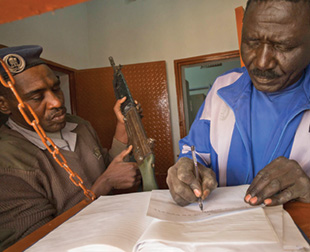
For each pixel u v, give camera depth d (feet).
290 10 1.61
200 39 11.32
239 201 1.70
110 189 3.39
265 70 1.88
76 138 3.67
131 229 1.43
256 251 1.09
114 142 4.09
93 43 12.16
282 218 1.38
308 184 1.59
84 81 11.00
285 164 1.68
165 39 11.62
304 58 1.81
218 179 2.64
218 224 1.37
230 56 11.06
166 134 11.27
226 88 2.69
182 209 1.66
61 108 3.08
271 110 2.33
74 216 1.76
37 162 2.99
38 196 2.86
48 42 9.26
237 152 2.52
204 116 2.84
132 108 3.07
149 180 2.74
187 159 1.96
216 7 11.13
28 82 2.75
